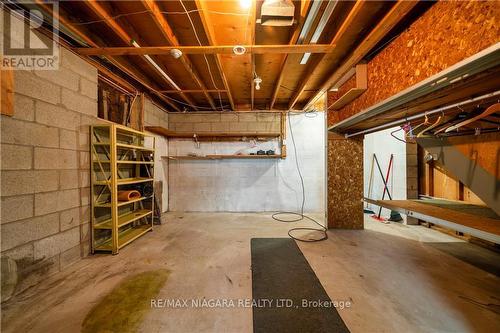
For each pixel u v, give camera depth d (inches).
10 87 64.2
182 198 190.2
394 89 74.4
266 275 78.9
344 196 137.0
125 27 82.1
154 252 99.2
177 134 178.1
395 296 66.4
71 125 86.6
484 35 44.0
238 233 127.9
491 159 89.0
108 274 78.7
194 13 79.5
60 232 81.1
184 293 67.7
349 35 87.4
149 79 133.5
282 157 185.3
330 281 74.9
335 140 136.9
